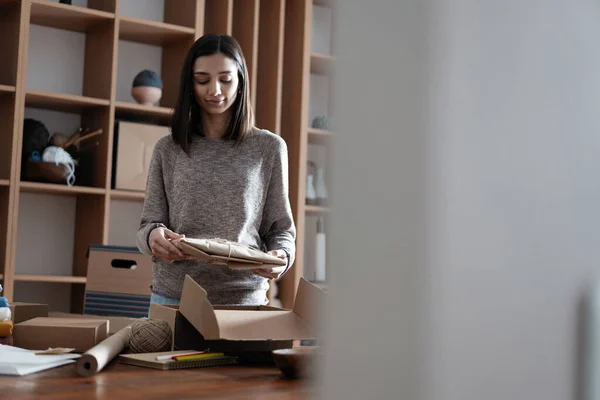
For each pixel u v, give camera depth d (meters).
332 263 0.30
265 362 1.28
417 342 0.27
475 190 0.28
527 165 0.29
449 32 0.27
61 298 3.94
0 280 3.51
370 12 0.29
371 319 0.28
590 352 0.31
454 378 0.27
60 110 3.91
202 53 1.82
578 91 0.31
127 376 1.06
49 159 3.60
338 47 0.30
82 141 3.93
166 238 1.61
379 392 0.28
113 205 4.06
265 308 1.42
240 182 1.85
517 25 0.29
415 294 0.27
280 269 1.68
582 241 0.31
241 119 1.88
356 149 0.29
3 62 3.63
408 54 0.27
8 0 3.53
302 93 4.26
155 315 1.39
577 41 0.31
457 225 0.27
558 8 0.31
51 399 0.84
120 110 3.84
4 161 3.54
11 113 3.52
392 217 0.28
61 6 3.59
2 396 0.86
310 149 4.69
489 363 0.28
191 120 1.90
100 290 2.60
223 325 1.19
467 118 0.28
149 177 1.92
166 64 4.14
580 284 0.31
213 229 1.84
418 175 0.27
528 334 0.29
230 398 0.88
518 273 0.29
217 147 1.88
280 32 4.19
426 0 0.27
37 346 1.36
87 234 3.85
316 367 0.32
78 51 3.98
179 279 1.82
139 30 3.89
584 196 0.31
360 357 0.29
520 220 0.29
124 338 1.29
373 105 0.28
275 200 1.92
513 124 0.29
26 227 3.86
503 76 0.29
